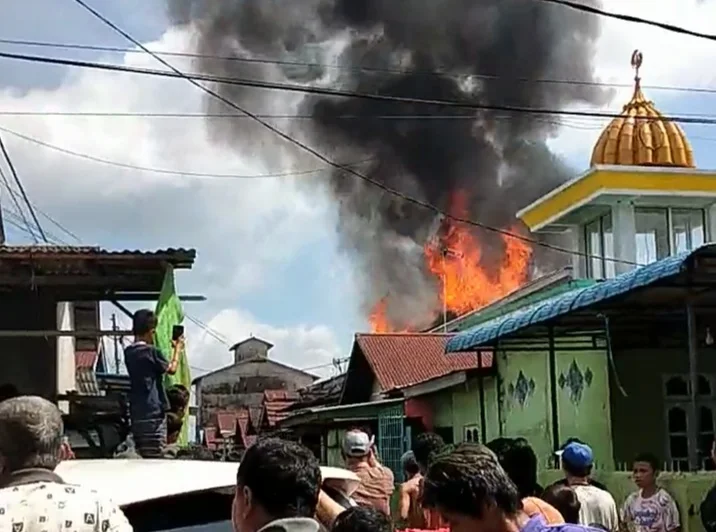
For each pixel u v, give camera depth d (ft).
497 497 11.37
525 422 59.82
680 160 67.46
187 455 33.73
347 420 74.49
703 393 51.88
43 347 47.21
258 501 11.02
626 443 50.34
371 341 81.87
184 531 13.89
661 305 42.37
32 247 37.55
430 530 24.27
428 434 25.27
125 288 42.63
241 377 203.82
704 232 65.62
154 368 33.30
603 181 63.16
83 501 11.57
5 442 11.76
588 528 12.01
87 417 40.47
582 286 59.98
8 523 11.19
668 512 31.30
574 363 54.39
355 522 13.32
